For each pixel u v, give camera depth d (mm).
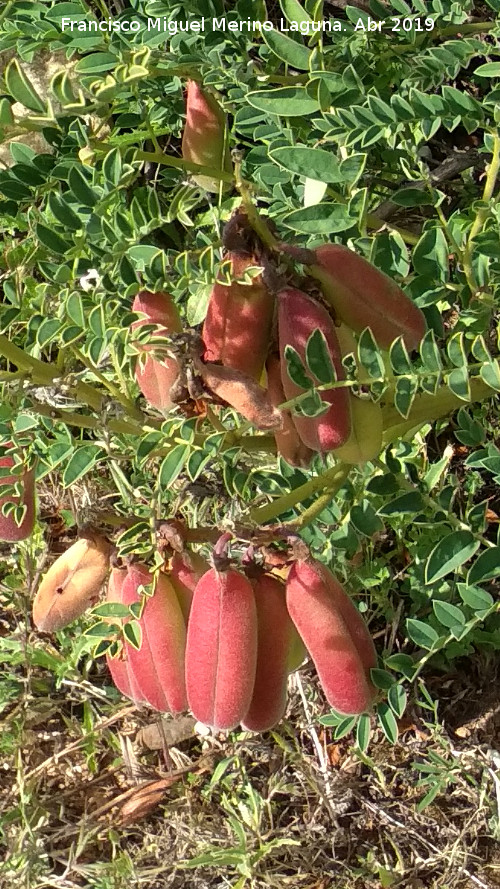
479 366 366
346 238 421
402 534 525
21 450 383
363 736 399
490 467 376
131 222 379
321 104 343
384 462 427
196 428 360
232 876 539
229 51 431
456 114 351
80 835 536
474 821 536
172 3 423
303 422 317
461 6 439
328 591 332
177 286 357
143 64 321
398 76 450
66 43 423
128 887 523
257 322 317
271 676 338
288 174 423
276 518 423
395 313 321
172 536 347
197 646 325
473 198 542
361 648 345
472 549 373
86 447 389
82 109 304
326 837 542
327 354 300
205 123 428
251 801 533
